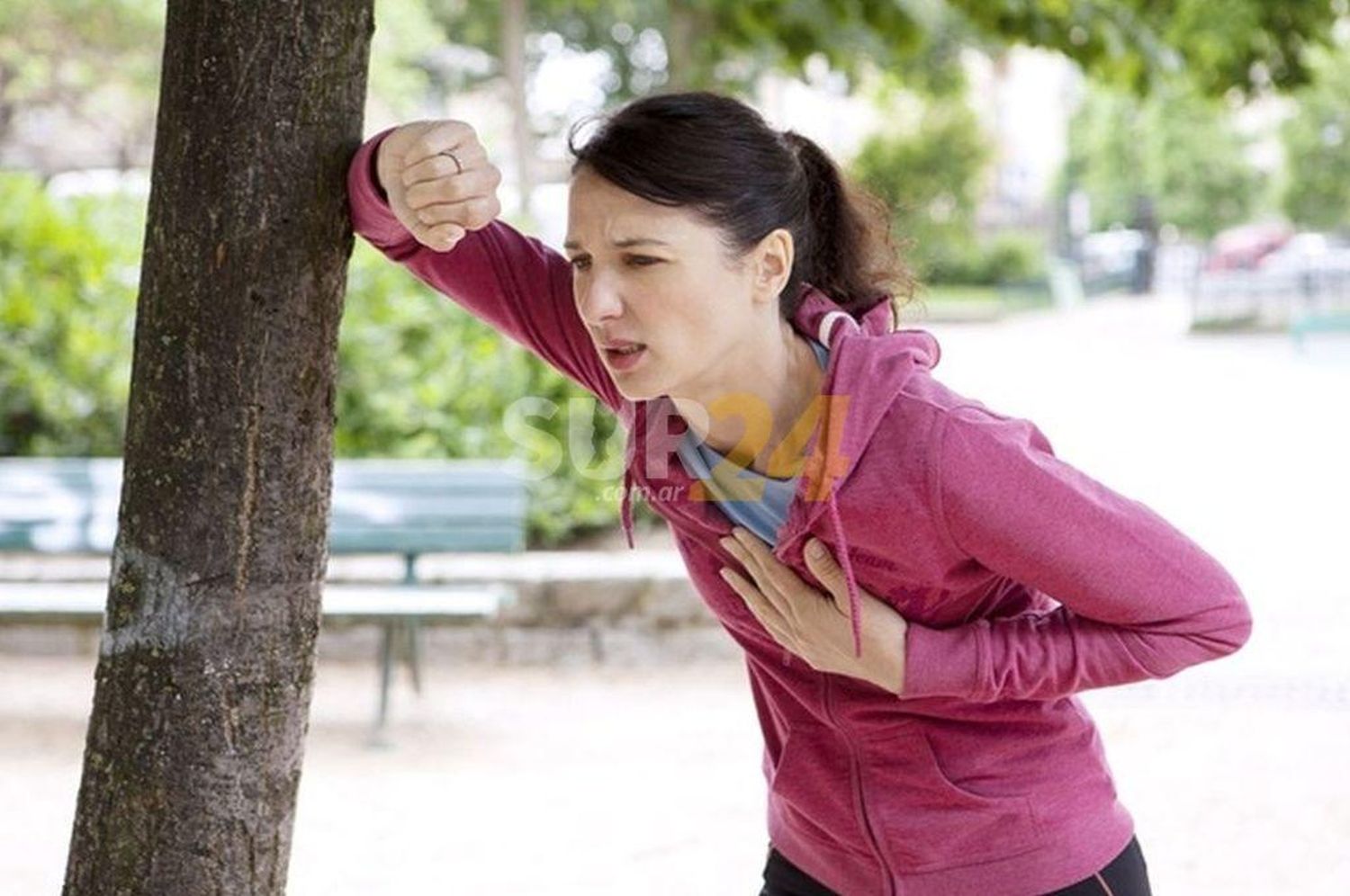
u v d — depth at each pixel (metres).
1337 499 12.02
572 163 2.33
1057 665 2.38
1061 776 2.53
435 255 2.67
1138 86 9.72
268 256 2.38
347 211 2.45
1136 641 2.38
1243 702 7.49
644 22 28.52
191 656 2.41
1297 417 16.09
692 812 6.18
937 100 29.05
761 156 2.32
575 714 7.45
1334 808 6.11
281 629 2.45
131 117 18.95
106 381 9.45
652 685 7.91
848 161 2.68
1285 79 10.52
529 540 9.58
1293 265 31.72
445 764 6.74
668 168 2.25
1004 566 2.34
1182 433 15.14
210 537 2.40
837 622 2.40
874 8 9.56
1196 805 6.16
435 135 2.31
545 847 5.82
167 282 2.39
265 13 2.35
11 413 9.48
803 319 2.44
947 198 32.44
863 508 2.32
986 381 19.20
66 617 7.16
